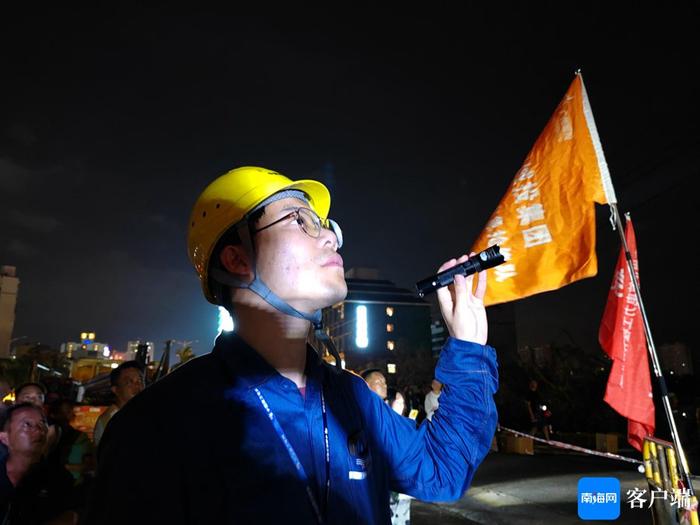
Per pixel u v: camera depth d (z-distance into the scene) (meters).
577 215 3.75
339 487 1.11
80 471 4.03
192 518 0.94
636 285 3.73
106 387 15.02
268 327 1.19
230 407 1.05
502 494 8.72
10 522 3.05
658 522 3.94
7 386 4.88
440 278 1.60
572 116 3.96
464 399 1.50
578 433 16.56
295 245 1.19
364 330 58.94
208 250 1.25
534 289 3.76
